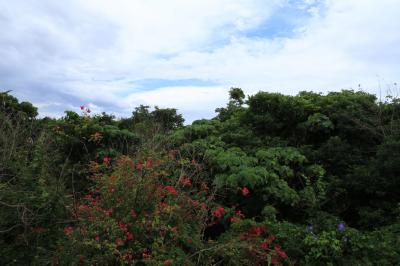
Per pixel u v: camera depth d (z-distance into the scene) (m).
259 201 5.57
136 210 3.96
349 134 7.07
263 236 4.46
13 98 10.54
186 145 6.40
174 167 5.24
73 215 4.05
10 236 3.89
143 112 11.12
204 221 4.65
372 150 6.72
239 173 5.42
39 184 4.19
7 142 4.91
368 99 7.86
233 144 6.96
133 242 3.70
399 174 5.67
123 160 4.51
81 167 6.57
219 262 3.91
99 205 3.97
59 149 6.61
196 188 5.38
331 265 3.96
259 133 7.66
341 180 5.93
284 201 5.38
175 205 4.04
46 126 6.41
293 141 7.45
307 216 5.50
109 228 3.54
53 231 3.96
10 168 4.38
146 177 4.18
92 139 7.03
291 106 7.46
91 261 3.35
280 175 6.02
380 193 5.55
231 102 10.25
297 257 4.21
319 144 7.35
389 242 4.23
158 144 5.52
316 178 6.20
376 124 6.92
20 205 3.70
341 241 4.20
